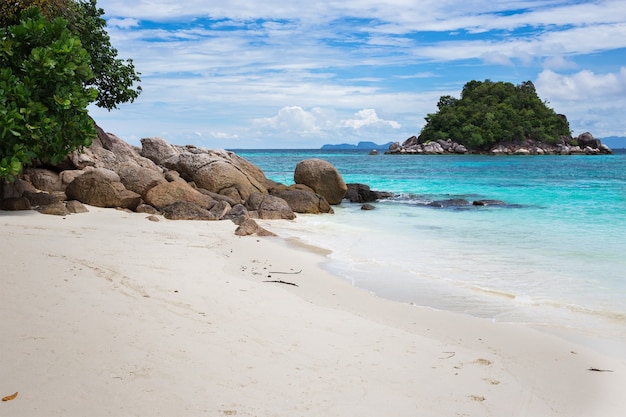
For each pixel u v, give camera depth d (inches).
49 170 795.4
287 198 866.8
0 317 236.8
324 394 194.1
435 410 190.2
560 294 379.2
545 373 236.4
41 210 599.2
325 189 992.2
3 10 745.0
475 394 207.0
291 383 200.5
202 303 293.3
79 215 611.8
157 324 249.6
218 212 716.0
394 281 407.8
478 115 6240.2
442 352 252.1
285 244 556.7
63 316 245.4
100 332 231.0
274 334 255.1
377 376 215.6
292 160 3444.9
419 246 563.2
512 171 2314.2
